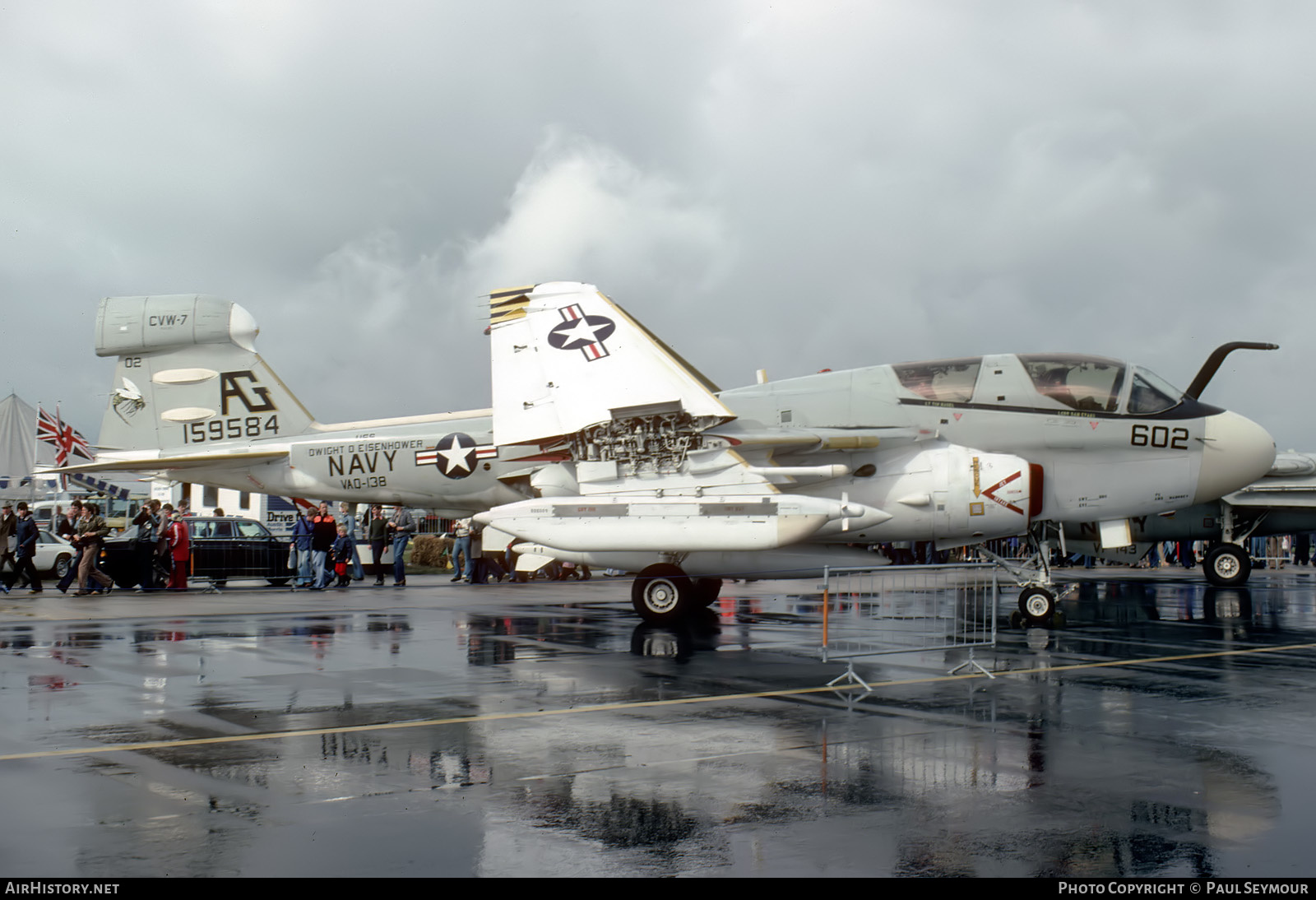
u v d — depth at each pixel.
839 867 4.14
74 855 4.21
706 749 6.09
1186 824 4.69
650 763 5.75
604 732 6.55
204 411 18.50
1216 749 6.14
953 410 14.25
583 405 13.56
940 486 13.59
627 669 9.23
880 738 6.41
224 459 17.53
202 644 10.95
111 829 4.54
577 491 14.20
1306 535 31.45
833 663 9.59
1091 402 14.05
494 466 16.02
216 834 4.48
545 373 13.82
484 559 23.50
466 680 8.62
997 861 4.21
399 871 4.06
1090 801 5.05
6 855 4.21
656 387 13.34
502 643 11.07
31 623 13.21
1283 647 10.73
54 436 31.95
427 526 35.41
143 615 14.31
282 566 22.39
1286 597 17.08
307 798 5.04
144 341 18.53
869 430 14.09
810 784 5.34
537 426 13.77
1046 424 14.09
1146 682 8.52
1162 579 22.47
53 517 32.97
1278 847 4.39
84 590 19.16
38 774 5.46
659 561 13.57
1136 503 14.24
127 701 7.61
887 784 5.34
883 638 11.45
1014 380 14.26
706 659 9.86
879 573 9.02
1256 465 14.33
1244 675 8.88
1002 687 8.28
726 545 12.98
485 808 4.90
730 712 7.21
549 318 13.91
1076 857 4.27
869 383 14.66
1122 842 4.45
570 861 4.19
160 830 4.54
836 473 13.23
